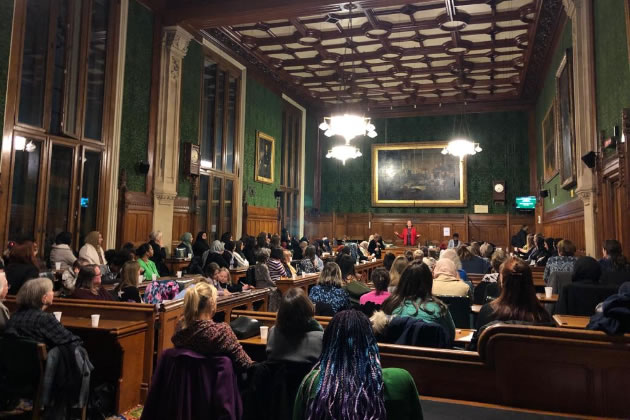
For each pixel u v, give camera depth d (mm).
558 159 11602
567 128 10203
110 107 9047
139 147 9789
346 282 6227
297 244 13234
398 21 11594
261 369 2701
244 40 12742
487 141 18188
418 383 3092
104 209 8883
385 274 4695
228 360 2869
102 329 4094
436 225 18422
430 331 3223
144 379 4488
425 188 18656
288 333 2777
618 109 6605
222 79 13211
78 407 3584
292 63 14398
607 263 5617
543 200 15695
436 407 2846
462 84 16156
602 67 7438
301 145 18250
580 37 8578
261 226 14836
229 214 13469
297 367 2668
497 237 17781
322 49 13328
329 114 19500
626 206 5895
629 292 2883
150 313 4527
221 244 9469
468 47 12977
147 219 9906
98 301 4641
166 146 10336
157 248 8742
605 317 2838
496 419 2695
